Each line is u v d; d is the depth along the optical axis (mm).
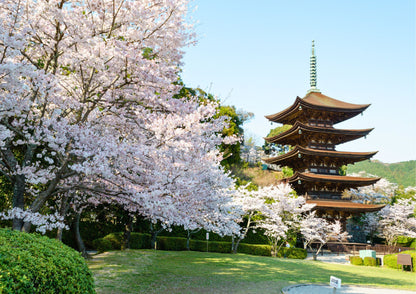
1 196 14500
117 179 9180
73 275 5359
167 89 10547
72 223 15562
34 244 5449
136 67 9188
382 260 28516
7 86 7520
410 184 78500
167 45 10203
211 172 10438
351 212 36500
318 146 40344
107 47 8891
